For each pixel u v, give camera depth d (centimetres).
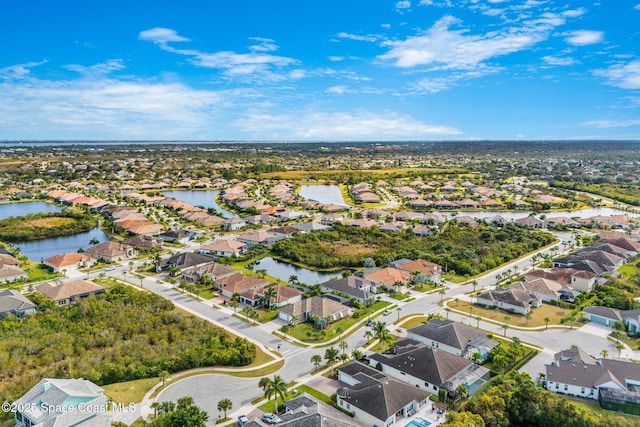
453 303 13638
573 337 11312
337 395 8431
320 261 17762
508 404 8100
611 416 7706
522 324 12088
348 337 11294
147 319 11706
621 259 17488
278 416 7731
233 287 14188
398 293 14488
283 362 9981
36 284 15100
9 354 9594
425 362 9325
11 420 7438
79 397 7450
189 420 7131
